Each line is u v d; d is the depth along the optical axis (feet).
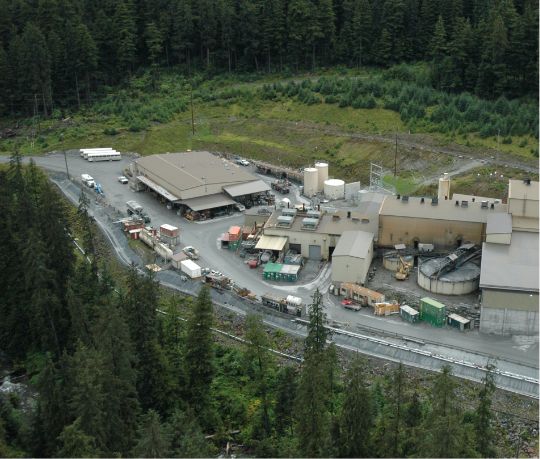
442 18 577.43
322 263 336.08
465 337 265.95
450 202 339.16
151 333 233.55
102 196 425.28
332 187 419.95
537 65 488.02
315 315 229.66
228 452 218.79
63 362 213.87
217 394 242.99
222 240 354.95
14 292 277.44
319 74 614.34
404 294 298.35
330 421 193.98
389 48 591.37
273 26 622.95
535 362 248.11
